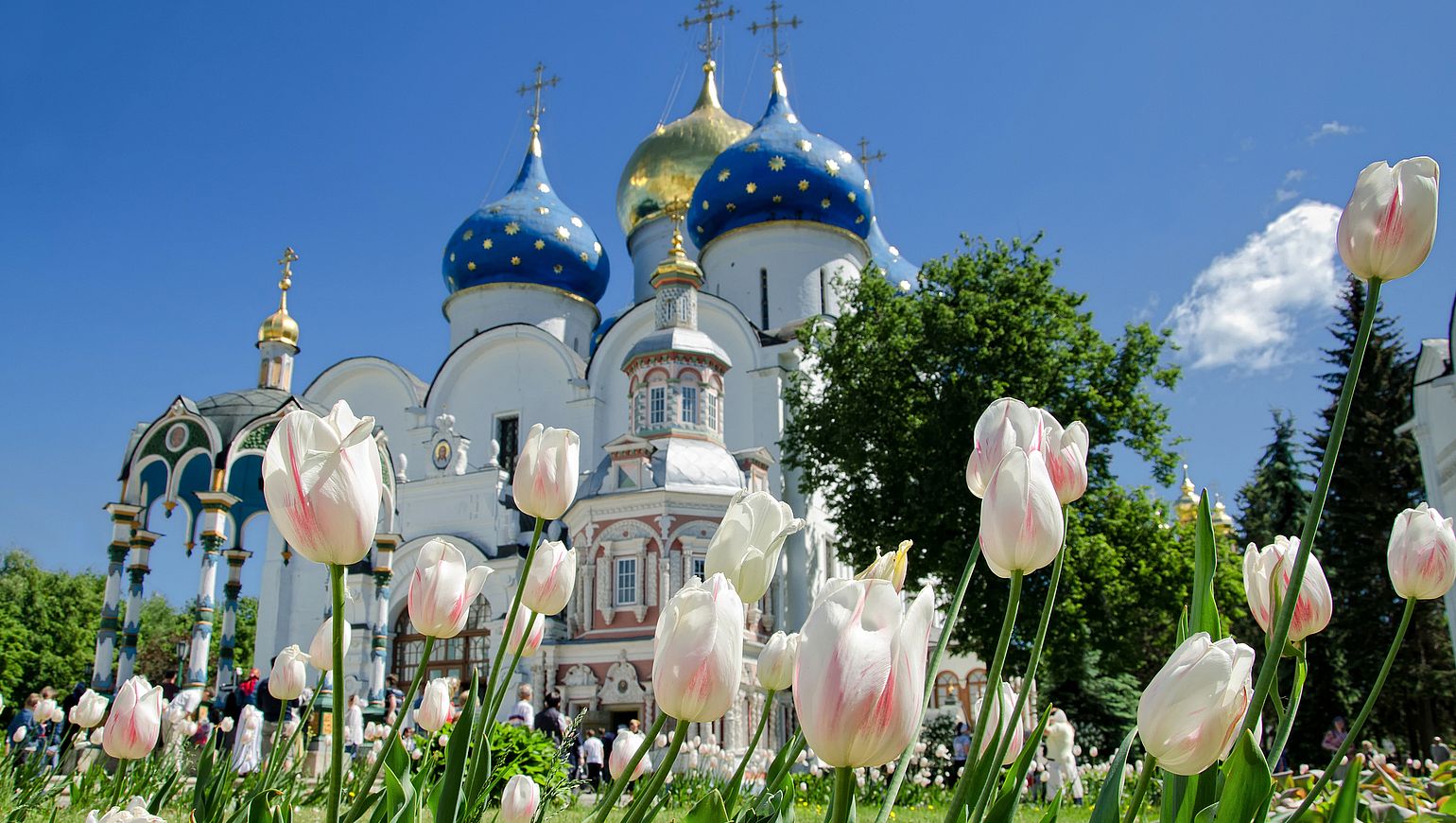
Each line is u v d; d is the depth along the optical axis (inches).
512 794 147.2
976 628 1156.5
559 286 1948.8
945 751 1064.8
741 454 1464.1
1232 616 1255.5
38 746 370.3
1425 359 1035.3
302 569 1828.2
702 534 1343.5
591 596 1341.0
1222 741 96.0
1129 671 1266.0
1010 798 104.0
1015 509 110.7
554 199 2012.8
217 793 178.1
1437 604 1487.5
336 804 94.5
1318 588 133.6
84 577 2586.1
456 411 1812.3
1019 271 1274.6
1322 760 1472.7
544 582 149.3
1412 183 109.8
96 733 346.6
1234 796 100.6
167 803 322.3
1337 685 1482.5
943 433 1194.6
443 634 138.7
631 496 1348.4
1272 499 1950.1
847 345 1318.9
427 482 1576.0
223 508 1042.7
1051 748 658.8
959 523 1194.6
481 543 1508.4
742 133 2162.9
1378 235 109.8
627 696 1261.1
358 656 1398.9
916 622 82.5
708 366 1472.7
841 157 1893.5
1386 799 230.4
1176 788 124.6
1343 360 1676.9
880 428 1254.3
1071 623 1142.3
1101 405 1213.1
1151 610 1254.9
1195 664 96.3
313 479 93.2
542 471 149.3
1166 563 1219.2
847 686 79.4
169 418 1081.4
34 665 2379.4
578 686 1293.1
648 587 1317.7
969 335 1216.2
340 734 95.4
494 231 1931.6
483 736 141.4
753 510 134.9
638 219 2151.8
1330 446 110.7
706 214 1902.1
